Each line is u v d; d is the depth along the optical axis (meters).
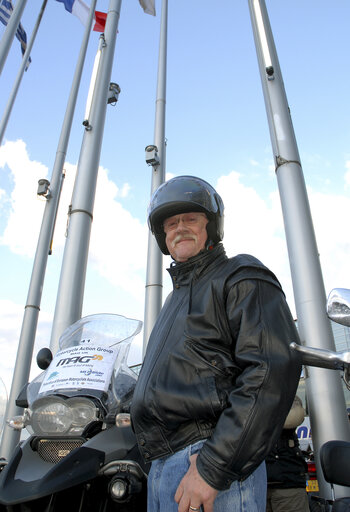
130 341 3.03
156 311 7.66
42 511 2.01
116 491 2.09
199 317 1.56
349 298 1.08
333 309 1.11
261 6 5.70
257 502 1.38
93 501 2.22
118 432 2.38
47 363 2.93
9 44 8.76
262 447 1.26
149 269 8.03
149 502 1.53
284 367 1.33
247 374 1.35
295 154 4.68
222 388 1.44
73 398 2.34
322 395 3.64
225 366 1.47
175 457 1.43
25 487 2.00
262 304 1.48
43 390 2.52
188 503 1.26
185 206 1.95
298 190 4.46
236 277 1.56
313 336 3.85
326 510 3.23
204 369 1.47
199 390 1.43
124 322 3.16
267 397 1.29
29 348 8.61
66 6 12.37
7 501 1.92
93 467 2.14
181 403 1.44
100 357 2.73
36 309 8.95
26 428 2.51
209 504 1.24
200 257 1.77
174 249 1.95
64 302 5.82
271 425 1.28
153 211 2.05
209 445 1.29
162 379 1.52
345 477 2.02
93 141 7.10
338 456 2.07
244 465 1.26
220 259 1.78
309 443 7.28
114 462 2.18
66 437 2.28
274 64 5.27
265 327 1.41
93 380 2.54
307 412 4.04
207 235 2.00
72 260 6.11
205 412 1.41
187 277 1.79
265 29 5.52
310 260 4.12
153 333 1.84
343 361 1.17
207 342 1.51
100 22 12.55
